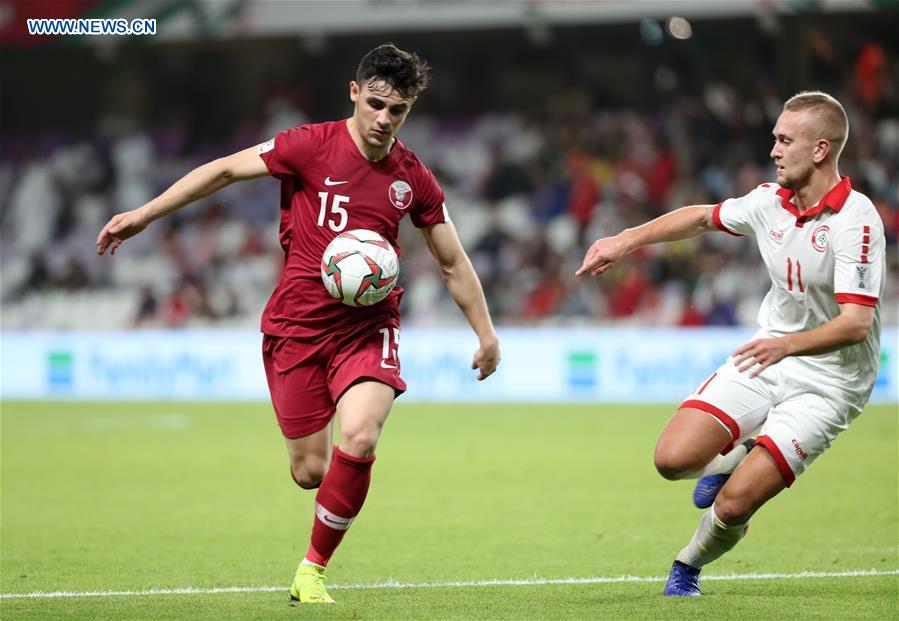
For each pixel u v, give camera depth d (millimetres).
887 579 21422
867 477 36656
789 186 18578
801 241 18641
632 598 19500
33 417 58625
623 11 73500
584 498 33406
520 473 38812
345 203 18875
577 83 91438
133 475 38562
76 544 26109
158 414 60094
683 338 66500
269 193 87812
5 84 94875
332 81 93438
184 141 93375
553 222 83562
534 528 28359
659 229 20312
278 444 47594
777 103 83875
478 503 32531
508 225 84438
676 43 88188
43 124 95125
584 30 87188
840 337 17547
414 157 19281
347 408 18391
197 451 45250
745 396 19125
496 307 77438
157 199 18734
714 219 20000
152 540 26688
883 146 80500
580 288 75375
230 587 21016
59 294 84250
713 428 19000
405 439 49000
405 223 79812
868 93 82000
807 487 34625
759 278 73312
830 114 18203
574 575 22281
